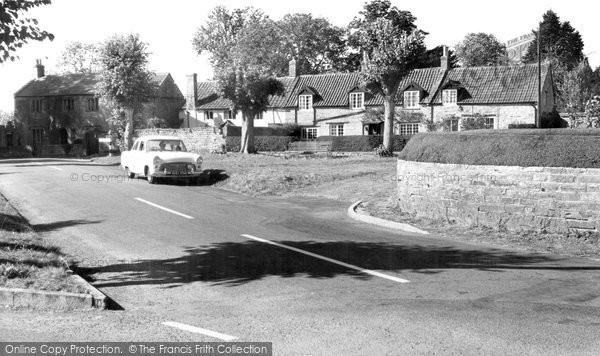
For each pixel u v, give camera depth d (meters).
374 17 67.62
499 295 7.57
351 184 20.86
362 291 7.86
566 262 9.63
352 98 55.12
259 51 71.06
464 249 10.80
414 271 9.01
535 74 50.38
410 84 52.44
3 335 6.18
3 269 8.29
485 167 12.91
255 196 20.00
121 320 6.76
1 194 19.08
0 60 8.97
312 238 12.04
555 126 47.53
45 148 62.62
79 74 69.06
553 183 11.88
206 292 8.00
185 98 66.38
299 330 6.23
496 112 49.44
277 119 58.34
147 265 9.67
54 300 7.33
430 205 14.23
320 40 73.62
